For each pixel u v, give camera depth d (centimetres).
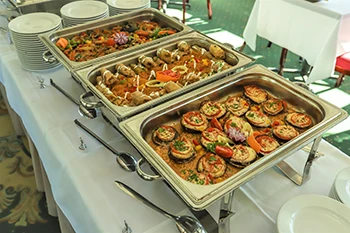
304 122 89
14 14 160
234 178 65
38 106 110
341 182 75
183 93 94
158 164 69
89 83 98
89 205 77
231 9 367
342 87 240
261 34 228
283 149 72
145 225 73
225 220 68
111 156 90
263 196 80
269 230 73
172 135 86
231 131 85
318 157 84
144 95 94
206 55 118
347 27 182
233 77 100
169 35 127
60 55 113
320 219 68
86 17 138
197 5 375
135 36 133
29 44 122
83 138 96
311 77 196
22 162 181
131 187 82
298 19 196
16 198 160
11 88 132
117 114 84
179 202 78
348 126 204
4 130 203
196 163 80
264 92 100
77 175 84
